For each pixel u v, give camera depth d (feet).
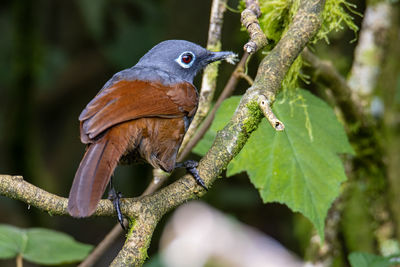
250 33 21.72
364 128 33.12
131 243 19.97
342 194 34.17
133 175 53.52
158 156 23.72
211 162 21.08
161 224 52.70
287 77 27.09
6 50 52.44
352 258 26.53
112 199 20.76
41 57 50.75
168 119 23.76
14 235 28.66
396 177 35.17
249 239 53.93
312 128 27.43
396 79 35.53
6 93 53.21
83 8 49.65
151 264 42.06
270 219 53.62
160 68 27.96
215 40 30.01
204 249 54.34
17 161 50.19
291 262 52.44
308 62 28.37
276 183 26.35
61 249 28.66
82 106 61.77
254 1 23.17
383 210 35.40
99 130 21.17
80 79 60.49
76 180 19.53
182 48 28.37
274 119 19.47
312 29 22.48
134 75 25.02
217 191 51.57
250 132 21.07
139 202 20.51
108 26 52.85
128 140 21.90
